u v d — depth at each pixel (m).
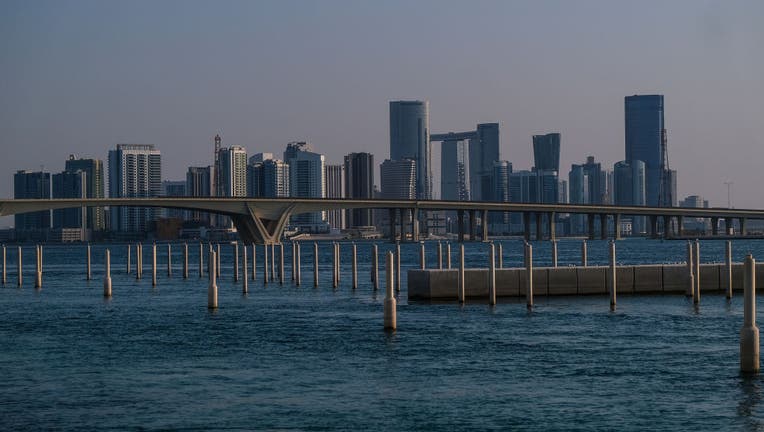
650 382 55.06
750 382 54.59
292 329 78.88
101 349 69.69
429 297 92.75
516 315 83.19
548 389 53.72
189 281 145.75
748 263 53.97
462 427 46.34
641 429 45.81
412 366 60.72
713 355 63.44
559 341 69.62
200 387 54.97
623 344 68.25
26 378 58.16
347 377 57.44
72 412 49.34
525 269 87.25
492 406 50.06
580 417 47.84
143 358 65.19
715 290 100.06
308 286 127.38
